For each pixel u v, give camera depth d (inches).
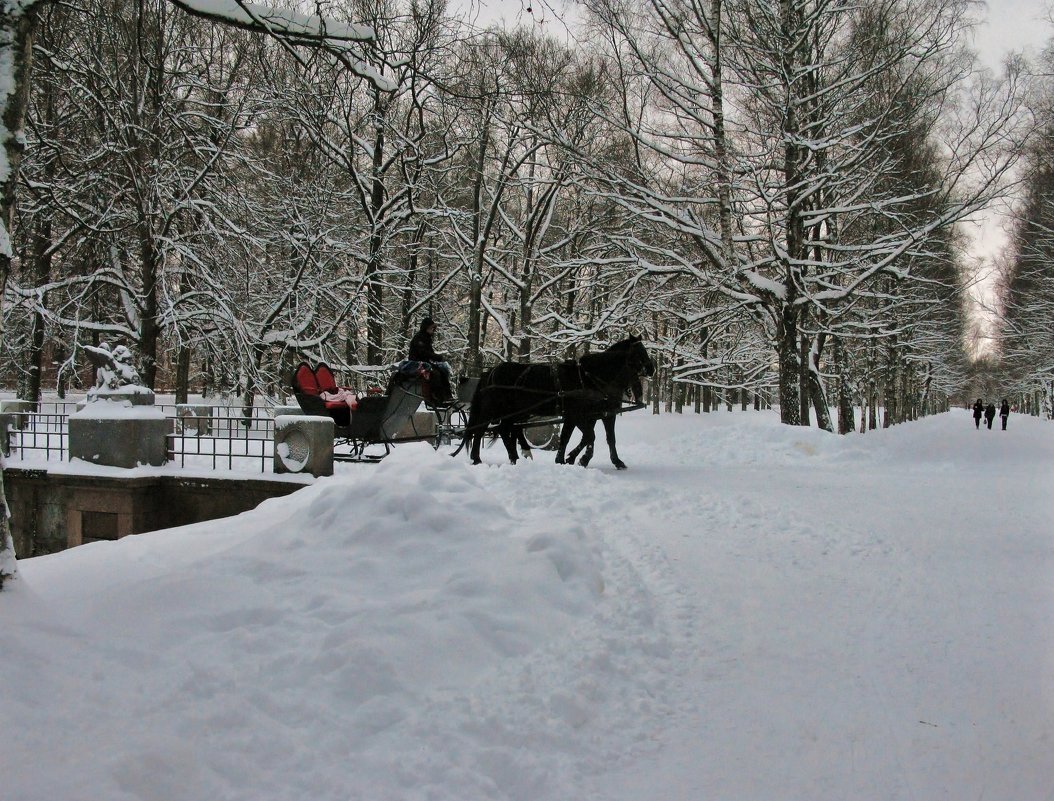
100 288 951.6
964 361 2736.2
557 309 1427.2
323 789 126.0
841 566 281.9
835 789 140.4
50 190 839.7
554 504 342.3
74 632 174.7
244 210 853.8
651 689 179.8
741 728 163.5
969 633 217.5
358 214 1069.1
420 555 234.5
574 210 1395.2
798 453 700.0
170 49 847.7
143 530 485.7
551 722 154.9
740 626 221.3
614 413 527.2
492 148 1195.9
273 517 317.4
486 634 187.6
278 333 869.8
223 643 172.7
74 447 512.4
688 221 877.8
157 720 137.0
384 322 1041.5
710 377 1437.0
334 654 164.9
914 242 800.9
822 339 1098.1
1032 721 165.9
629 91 1035.9
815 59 906.7
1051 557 297.0
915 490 455.8
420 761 135.9
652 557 278.5
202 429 830.5
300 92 828.0
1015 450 823.1
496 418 516.7
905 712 171.2
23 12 202.4
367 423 515.5
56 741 129.4
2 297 200.8
